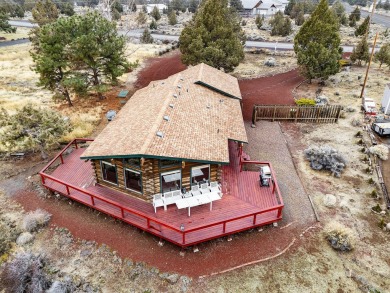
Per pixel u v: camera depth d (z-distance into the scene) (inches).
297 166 904.3
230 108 945.5
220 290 539.8
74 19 1188.5
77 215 717.9
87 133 1077.8
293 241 639.1
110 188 751.7
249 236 652.1
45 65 1155.9
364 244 631.2
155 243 636.7
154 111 774.5
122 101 1295.5
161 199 660.7
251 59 2092.8
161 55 2255.2
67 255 615.2
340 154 904.9
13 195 788.6
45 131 864.3
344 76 1683.1
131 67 1336.1
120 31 3110.2
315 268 578.9
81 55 1147.3
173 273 570.6
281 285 547.8
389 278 559.5
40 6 2247.8
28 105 911.0
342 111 1237.7
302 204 744.3
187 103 848.3
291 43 2532.0
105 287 550.0
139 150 597.6
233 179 789.2
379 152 929.5
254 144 1026.7
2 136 852.6
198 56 1470.2
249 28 3198.8
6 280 552.7
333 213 716.0
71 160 887.1
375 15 4222.4
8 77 1737.2
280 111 1170.6
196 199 651.5
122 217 663.8
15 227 685.9
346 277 561.0
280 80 1675.7
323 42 1430.9
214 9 1482.5
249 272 572.1
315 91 1496.1
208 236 614.9
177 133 691.4
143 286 550.6
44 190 802.2
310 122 1183.6
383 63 1903.3
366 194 779.4
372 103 1226.0
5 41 2785.4
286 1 4785.9
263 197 724.0
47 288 542.9
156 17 3809.1
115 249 625.3
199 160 631.2
